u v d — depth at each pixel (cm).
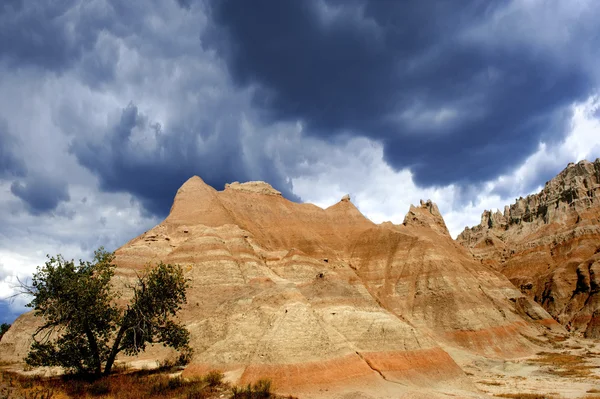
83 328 3703
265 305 4750
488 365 6631
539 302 12562
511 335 8181
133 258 6519
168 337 4138
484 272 11069
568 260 12775
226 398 3322
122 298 5716
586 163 16012
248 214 10238
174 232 7900
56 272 3597
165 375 3950
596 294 10806
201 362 4197
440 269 9094
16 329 5809
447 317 8156
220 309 5231
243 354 4162
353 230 11294
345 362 4116
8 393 2766
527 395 4503
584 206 14612
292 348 3962
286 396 3481
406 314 8550
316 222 11212
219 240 7094
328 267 7738
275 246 9725
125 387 3338
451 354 7069
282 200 11575
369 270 9969
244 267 6800
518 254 14800
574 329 10419
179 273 4206
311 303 5731
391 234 10588
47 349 3647
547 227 15038
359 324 5122
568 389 4878
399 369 4494
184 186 9556
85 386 3281
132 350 3975
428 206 14125
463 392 4294
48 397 2792
